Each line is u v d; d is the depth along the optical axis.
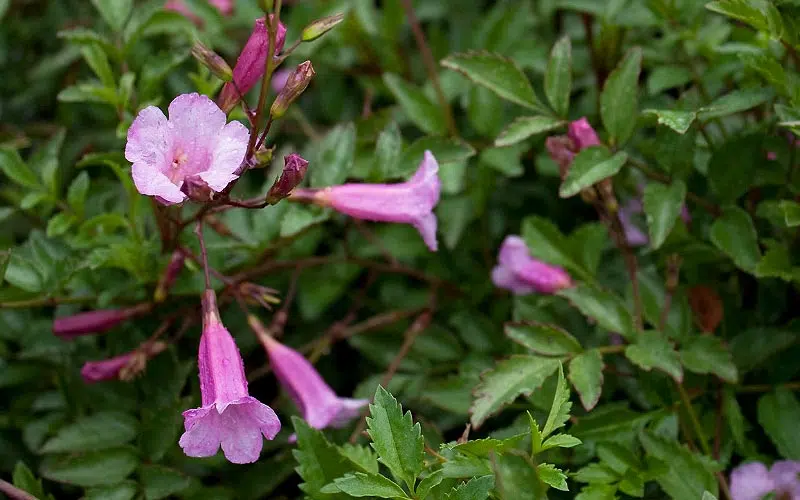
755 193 0.63
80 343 0.63
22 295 0.62
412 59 0.73
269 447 0.62
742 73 0.65
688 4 0.66
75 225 0.64
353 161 0.64
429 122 0.67
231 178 0.55
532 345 0.59
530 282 0.64
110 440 0.61
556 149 0.61
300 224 0.62
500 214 0.69
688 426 0.60
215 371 0.56
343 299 0.69
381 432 0.54
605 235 0.63
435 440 0.60
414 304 0.67
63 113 0.71
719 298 0.62
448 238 0.66
